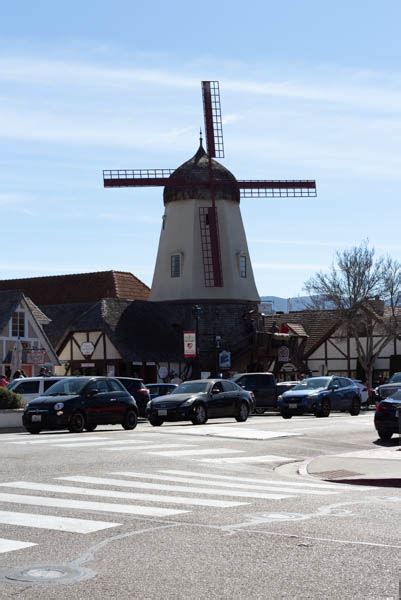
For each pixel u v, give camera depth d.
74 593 7.82
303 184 71.81
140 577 8.41
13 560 9.13
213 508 12.83
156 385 44.31
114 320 60.06
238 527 11.09
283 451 24.53
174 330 65.75
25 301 56.03
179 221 69.31
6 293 56.31
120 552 9.53
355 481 18.14
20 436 27.33
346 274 70.56
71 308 66.00
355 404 43.03
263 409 49.78
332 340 78.50
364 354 75.88
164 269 69.50
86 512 12.26
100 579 8.33
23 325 55.84
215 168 69.88
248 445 25.47
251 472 19.42
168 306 67.69
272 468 21.00
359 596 7.73
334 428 32.31
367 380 70.56
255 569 8.73
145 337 61.09
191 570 8.70
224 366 58.84
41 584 8.13
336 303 70.75
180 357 62.53
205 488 15.59
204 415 34.22
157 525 11.21
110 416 30.75
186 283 68.00
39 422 29.17
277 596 7.73
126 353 57.94
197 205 69.00
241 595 7.77
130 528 10.96
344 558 9.21
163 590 7.93
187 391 35.19
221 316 67.44
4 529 10.87
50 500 13.45
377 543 10.02
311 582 8.20
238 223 70.31
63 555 9.38
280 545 9.91
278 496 14.61
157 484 15.95
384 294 71.38
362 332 74.12
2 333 54.31
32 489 14.77
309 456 24.09
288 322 81.81
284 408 40.41
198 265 68.25
